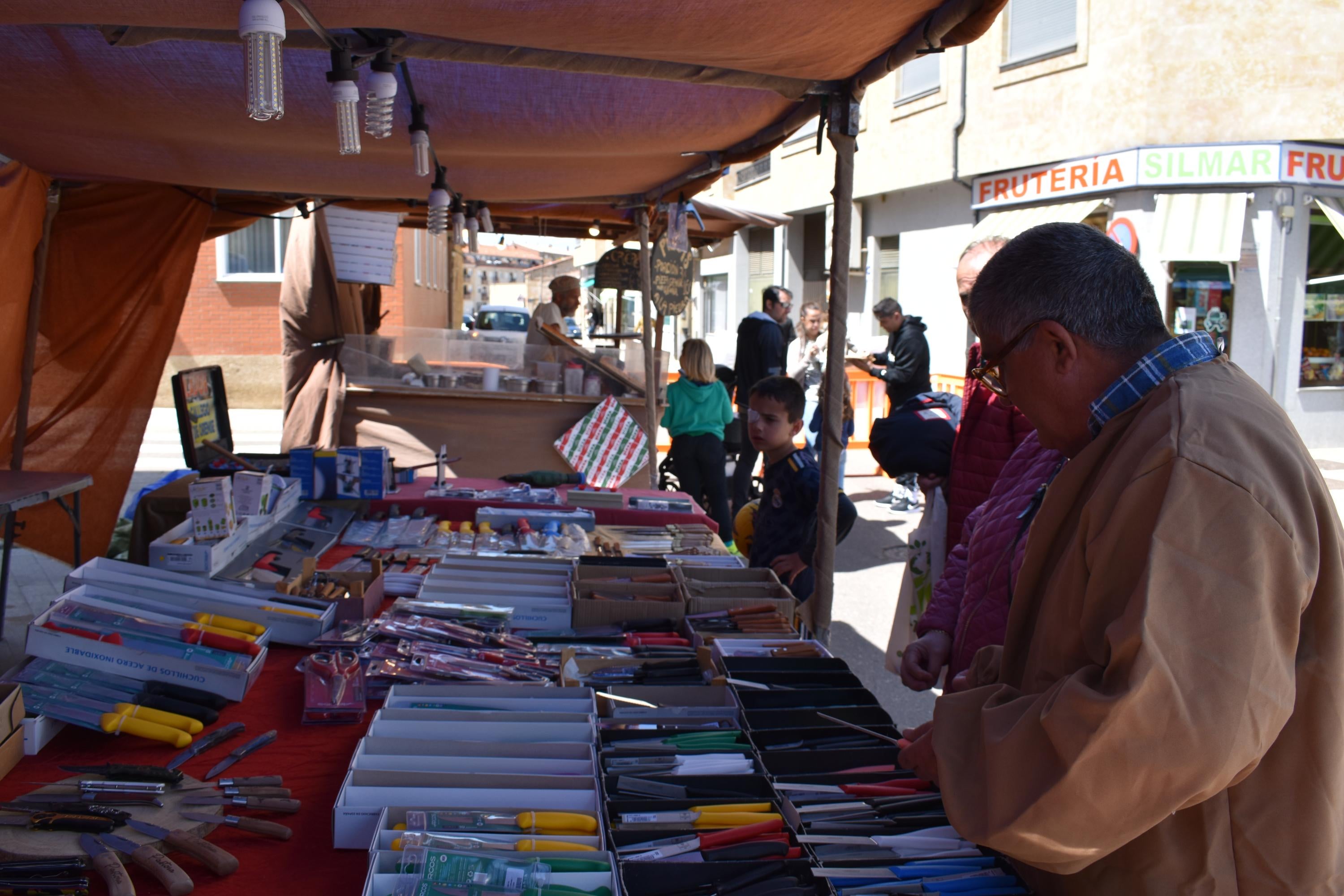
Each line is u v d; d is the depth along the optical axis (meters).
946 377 11.20
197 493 2.74
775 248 18.84
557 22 2.40
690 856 1.37
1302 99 10.18
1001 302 1.23
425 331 6.40
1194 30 10.25
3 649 4.21
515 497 4.12
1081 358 1.19
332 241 6.08
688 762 1.64
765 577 2.92
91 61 2.95
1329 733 1.05
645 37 2.56
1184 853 1.10
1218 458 1.01
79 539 3.80
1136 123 10.62
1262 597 0.96
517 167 4.79
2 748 1.67
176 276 5.12
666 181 5.55
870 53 2.85
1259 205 10.40
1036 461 1.94
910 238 14.66
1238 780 1.01
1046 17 11.55
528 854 1.32
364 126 3.54
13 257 4.15
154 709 1.87
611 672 2.16
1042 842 1.02
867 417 10.55
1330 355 11.02
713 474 6.36
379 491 3.78
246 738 1.87
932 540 2.91
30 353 4.45
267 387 13.76
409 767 1.59
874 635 5.02
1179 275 10.81
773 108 3.64
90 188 4.78
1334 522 1.06
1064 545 1.23
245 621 2.21
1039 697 1.07
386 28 2.42
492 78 3.24
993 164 12.46
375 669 2.10
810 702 1.96
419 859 1.30
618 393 6.72
